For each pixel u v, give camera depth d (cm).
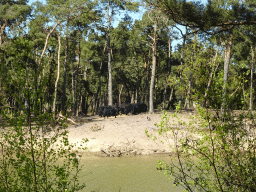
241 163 511
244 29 1270
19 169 501
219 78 524
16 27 2967
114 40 4531
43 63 524
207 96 511
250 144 507
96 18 3706
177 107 580
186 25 963
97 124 2598
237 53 2477
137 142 2142
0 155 1295
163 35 3631
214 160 537
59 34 3272
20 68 500
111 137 2236
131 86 6059
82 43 4484
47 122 535
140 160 1811
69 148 566
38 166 514
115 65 4859
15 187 512
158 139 2170
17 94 502
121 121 2733
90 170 1484
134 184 1195
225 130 508
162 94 5747
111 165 1642
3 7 3356
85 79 5322
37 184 514
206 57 559
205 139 544
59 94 4450
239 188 498
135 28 3784
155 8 980
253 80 3142
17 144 510
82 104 5294
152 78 3278
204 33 921
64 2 3108
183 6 880
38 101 511
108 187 1133
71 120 2661
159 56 4781
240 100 520
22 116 492
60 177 540
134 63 4869
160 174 1399
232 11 860
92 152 2038
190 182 568
